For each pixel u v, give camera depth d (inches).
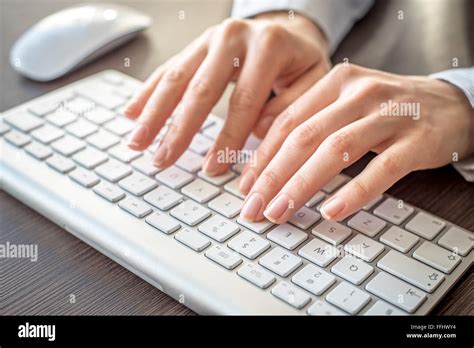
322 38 26.1
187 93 20.0
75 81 25.4
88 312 15.2
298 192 16.7
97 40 26.2
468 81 20.5
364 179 16.9
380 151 18.6
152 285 16.0
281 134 19.1
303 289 14.7
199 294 14.9
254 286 14.9
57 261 17.0
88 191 18.3
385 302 14.4
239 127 19.6
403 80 20.6
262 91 20.2
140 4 31.5
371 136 17.9
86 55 25.9
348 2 27.9
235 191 18.1
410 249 15.9
